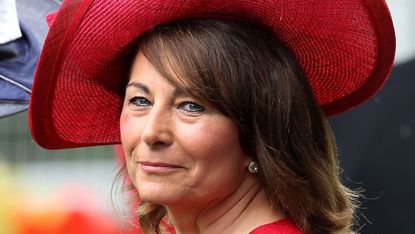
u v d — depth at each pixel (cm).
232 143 425
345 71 477
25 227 1184
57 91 478
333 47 464
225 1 424
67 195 1212
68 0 445
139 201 528
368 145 720
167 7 423
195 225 448
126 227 545
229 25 429
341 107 500
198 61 417
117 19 436
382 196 716
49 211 1195
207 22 428
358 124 724
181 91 416
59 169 1530
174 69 417
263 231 431
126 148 437
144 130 421
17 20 528
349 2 445
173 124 420
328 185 448
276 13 435
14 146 1539
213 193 428
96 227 1155
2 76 533
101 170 1544
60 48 457
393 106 716
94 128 501
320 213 445
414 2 824
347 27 455
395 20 817
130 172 440
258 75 428
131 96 431
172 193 423
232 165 429
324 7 441
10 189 1321
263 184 439
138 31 433
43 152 1539
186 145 418
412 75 715
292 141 436
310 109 445
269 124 429
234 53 424
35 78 466
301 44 458
